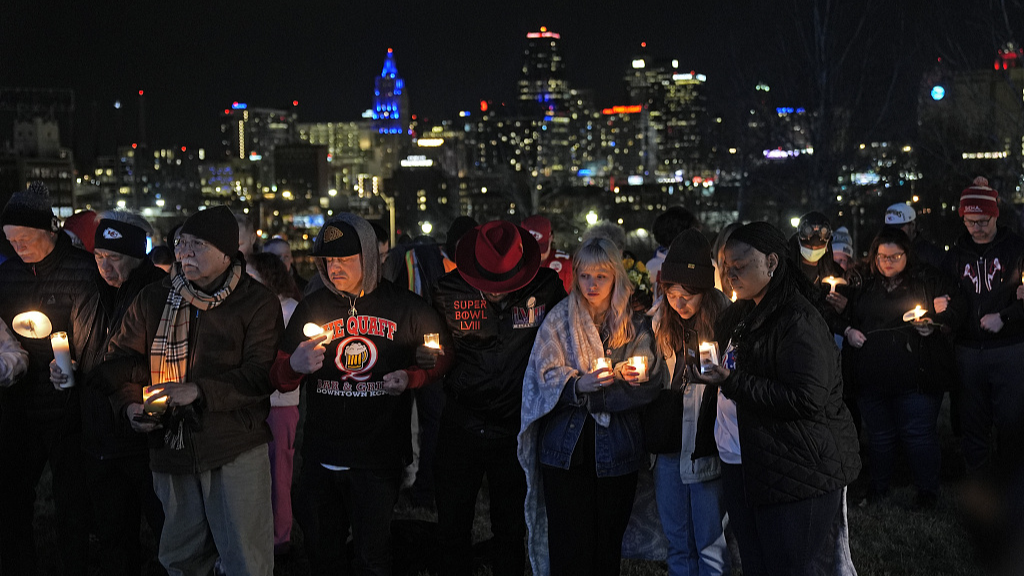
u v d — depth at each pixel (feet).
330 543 13.60
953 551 16.78
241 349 13.03
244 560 12.93
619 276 13.23
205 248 12.59
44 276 14.80
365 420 13.12
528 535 13.55
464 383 13.89
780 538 11.03
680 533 13.39
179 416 12.29
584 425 13.17
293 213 602.85
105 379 12.57
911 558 16.57
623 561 16.88
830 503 11.07
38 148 429.79
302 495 13.64
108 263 14.21
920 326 18.25
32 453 15.01
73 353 14.51
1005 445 5.48
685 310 12.95
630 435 13.19
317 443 13.35
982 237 19.02
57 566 17.20
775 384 10.80
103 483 14.10
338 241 12.91
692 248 12.78
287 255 25.00
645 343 13.19
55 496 14.79
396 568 15.90
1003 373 18.81
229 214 13.01
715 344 11.33
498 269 13.34
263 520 13.24
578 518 13.20
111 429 13.87
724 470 12.22
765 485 11.00
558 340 13.42
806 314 10.97
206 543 13.19
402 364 13.41
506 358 13.79
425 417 20.93
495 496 14.34
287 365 12.76
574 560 13.20
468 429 13.96
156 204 527.40
